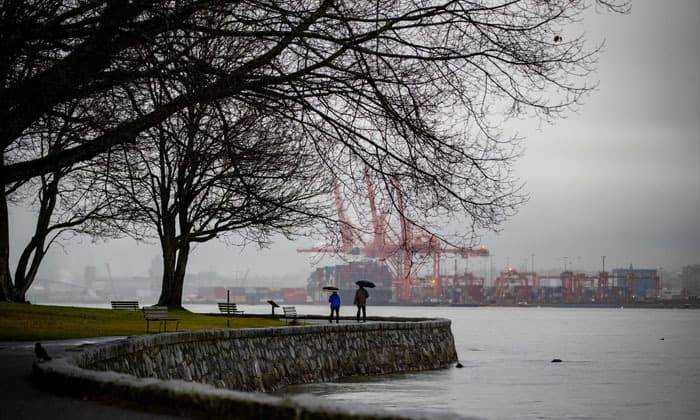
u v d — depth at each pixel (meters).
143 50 19.81
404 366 39.69
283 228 45.62
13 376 15.30
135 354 20.55
